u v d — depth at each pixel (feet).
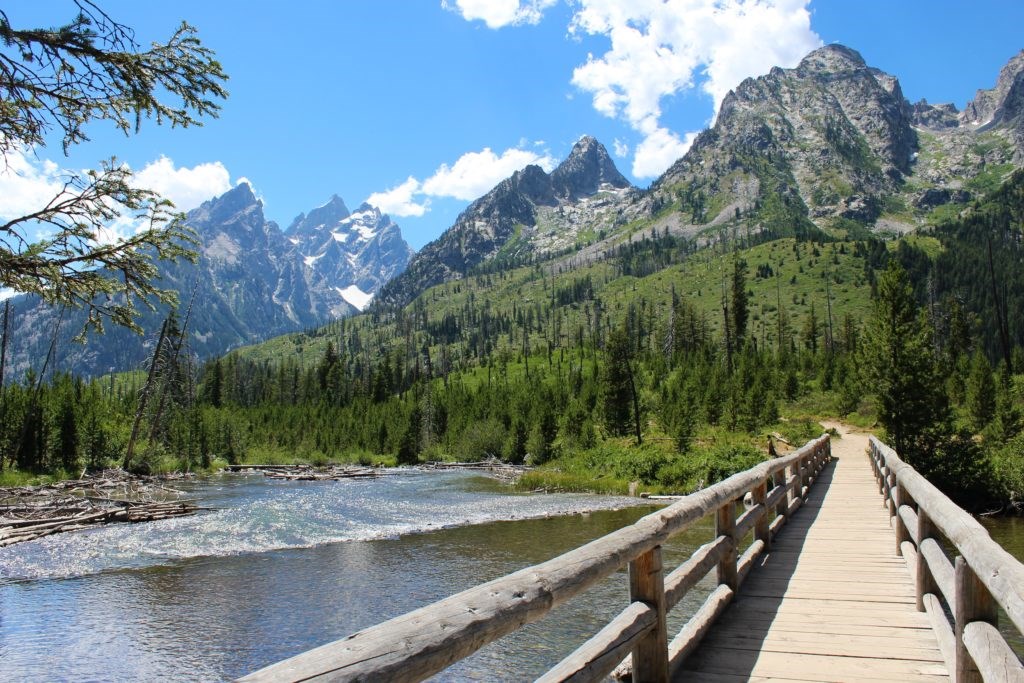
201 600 39.99
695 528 60.80
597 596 39.14
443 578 44.98
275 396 391.04
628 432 165.89
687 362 282.36
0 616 37.09
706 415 164.66
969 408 126.62
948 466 88.28
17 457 123.24
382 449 214.28
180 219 23.53
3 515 72.54
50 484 108.47
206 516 73.61
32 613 37.60
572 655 10.77
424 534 62.28
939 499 15.52
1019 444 89.76
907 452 94.99
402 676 5.93
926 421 93.81
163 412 159.33
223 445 179.73
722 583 22.98
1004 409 103.65
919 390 94.48
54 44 19.06
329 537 60.75
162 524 68.13
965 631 10.64
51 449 129.90
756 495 30.99
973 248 629.10
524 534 61.87
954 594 12.47
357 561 50.55
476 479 127.24
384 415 239.30
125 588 42.88
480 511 78.38
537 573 9.38
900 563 28.60
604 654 11.11
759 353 311.88
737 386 168.45
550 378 332.80
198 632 34.27
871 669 16.19
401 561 50.39
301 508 81.05
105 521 69.67
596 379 234.17
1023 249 600.39
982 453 87.76
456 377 404.36
